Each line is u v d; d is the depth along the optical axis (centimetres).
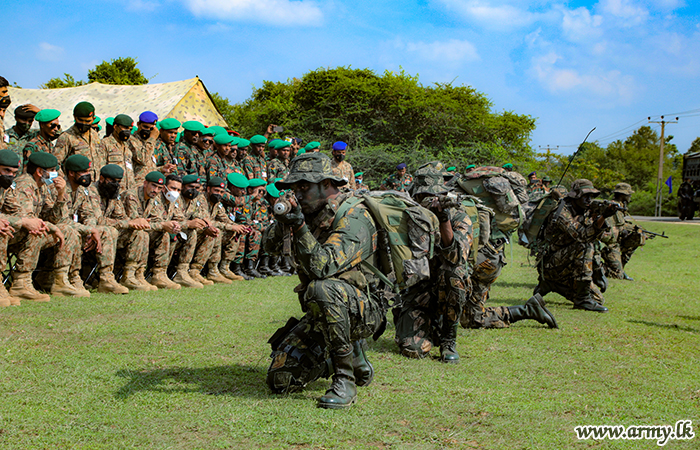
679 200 3172
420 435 301
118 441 281
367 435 298
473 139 2442
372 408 338
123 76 2588
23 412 312
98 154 758
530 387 392
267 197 900
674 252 1577
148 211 743
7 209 586
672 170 6406
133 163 830
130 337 482
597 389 392
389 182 1641
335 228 350
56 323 514
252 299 696
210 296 705
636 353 496
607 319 653
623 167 6081
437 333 500
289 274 985
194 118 1289
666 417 340
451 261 434
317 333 360
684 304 771
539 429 314
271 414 321
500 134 2506
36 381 362
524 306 598
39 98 1328
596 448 291
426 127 2388
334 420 315
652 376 426
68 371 384
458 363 449
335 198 356
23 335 467
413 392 372
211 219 854
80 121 725
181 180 782
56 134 717
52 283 650
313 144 1143
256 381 381
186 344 468
